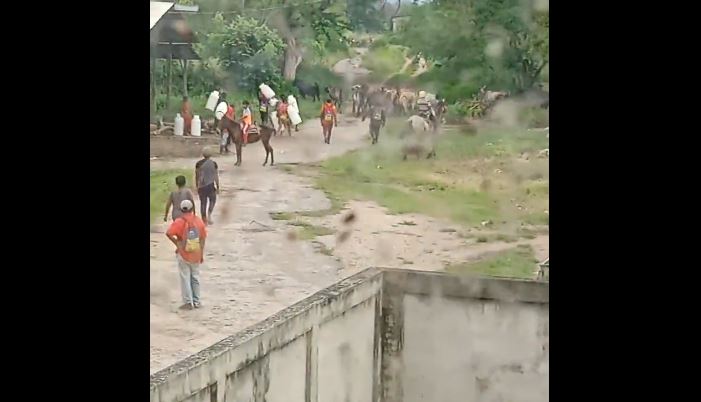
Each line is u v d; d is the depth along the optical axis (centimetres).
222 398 153
